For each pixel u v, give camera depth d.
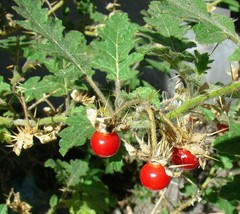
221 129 0.17
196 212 0.33
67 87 0.20
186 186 0.25
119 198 0.37
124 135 0.17
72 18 0.36
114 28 0.18
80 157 0.38
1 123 0.18
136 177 0.38
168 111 0.16
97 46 0.18
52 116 0.20
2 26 0.27
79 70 0.17
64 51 0.17
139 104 0.15
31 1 0.17
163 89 0.36
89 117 0.15
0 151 0.37
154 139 0.15
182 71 0.16
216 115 0.16
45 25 0.17
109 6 0.28
